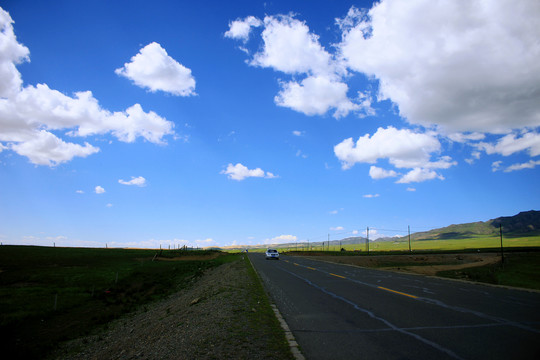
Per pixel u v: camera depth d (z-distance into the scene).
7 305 19.66
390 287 15.13
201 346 6.21
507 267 29.33
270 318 8.41
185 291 22.69
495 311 9.21
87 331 14.20
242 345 6.09
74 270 37.84
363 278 19.86
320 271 25.81
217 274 28.25
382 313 9.07
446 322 7.89
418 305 10.26
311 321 8.18
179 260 58.19
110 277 33.03
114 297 23.16
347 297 12.10
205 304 11.53
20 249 59.97
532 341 6.22
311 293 13.25
